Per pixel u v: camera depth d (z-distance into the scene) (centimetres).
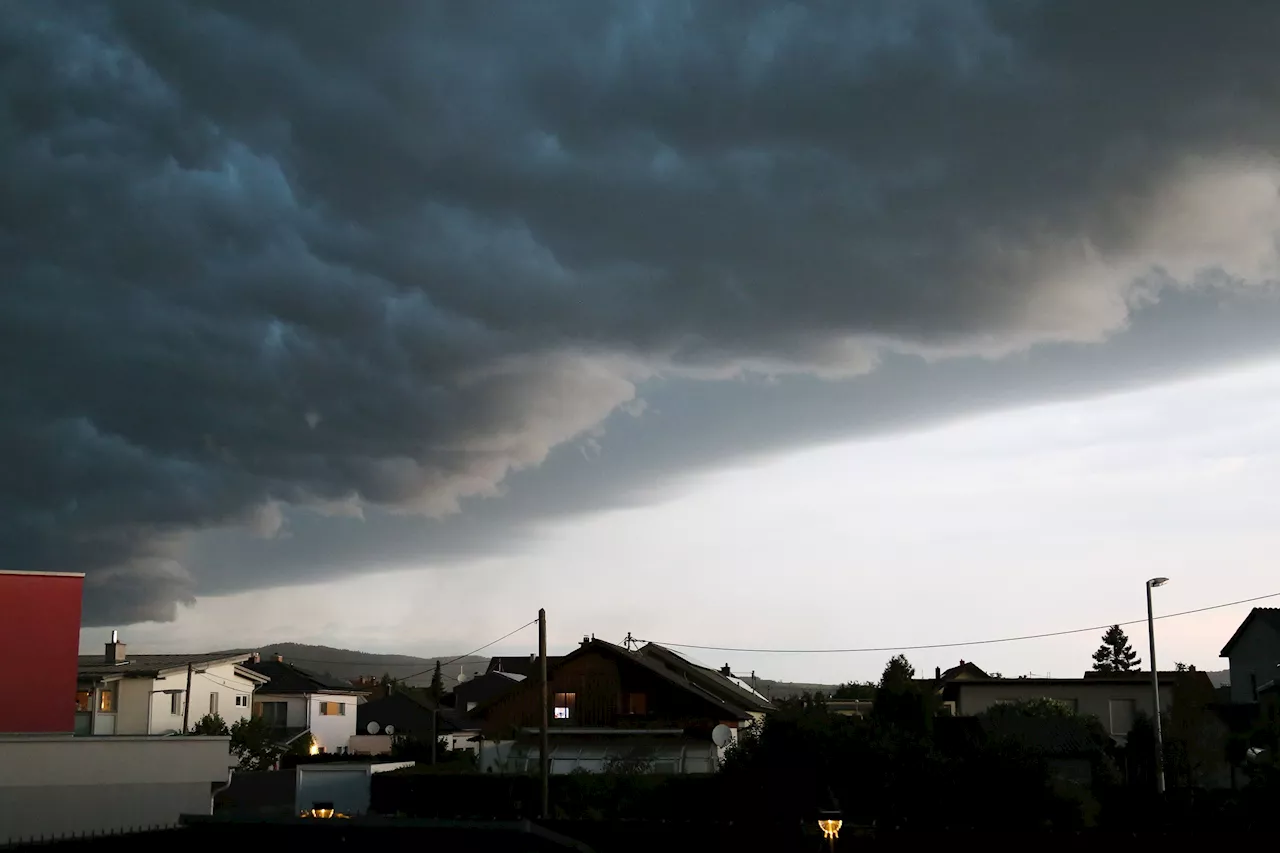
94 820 2383
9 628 2572
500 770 4103
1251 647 5650
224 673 5641
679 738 4253
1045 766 2905
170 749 2523
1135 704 5359
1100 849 2427
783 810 2775
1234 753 3177
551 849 2555
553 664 4641
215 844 2438
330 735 6662
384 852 2550
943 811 2850
